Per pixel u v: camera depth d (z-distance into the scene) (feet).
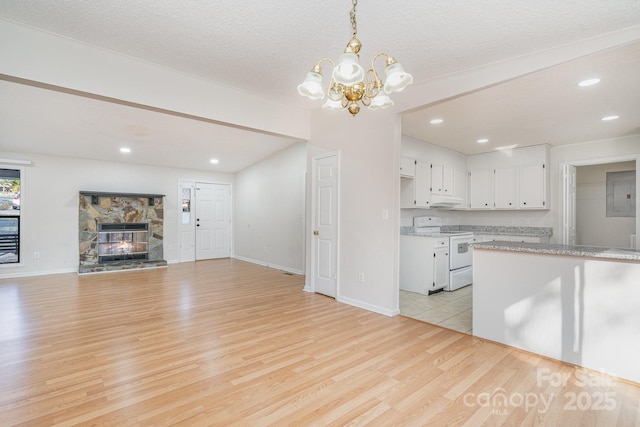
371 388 6.77
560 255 8.04
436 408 6.09
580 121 13.48
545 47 8.14
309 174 15.08
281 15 7.26
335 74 5.37
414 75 9.89
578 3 6.37
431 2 6.55
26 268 18.33
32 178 18.48
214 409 6.01
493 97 10.87
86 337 9.40
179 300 13.48
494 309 9.25
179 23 7.70
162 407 6.05
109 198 20.79
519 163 18.51
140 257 22.12
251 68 10.17
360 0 6.54
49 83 8.30
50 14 7.41
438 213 20.03
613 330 7.33
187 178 24.36
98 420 5.64
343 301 13.26
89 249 20.13
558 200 17.83
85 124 14.75
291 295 14.43
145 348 8.68
